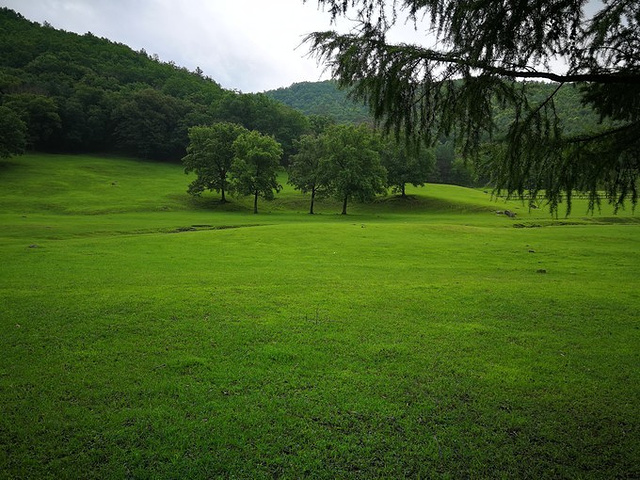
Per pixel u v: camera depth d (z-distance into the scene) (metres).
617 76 4.43
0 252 20.16
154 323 10.00
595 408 6.38
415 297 13.03
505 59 4.53
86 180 72.69
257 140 63.03
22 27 148.12
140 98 106.69
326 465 5.03
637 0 4.42
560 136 5.30
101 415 5.94
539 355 8.46
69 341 8.74
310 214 60.66
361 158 61.09
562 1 4.13
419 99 4.84
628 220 44.94
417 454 5.24
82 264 17.61
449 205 67.88
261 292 13.34
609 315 11.27
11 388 6.68
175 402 6.36
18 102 91.81
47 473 4.77
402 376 7.41
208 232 30.36
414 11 4.23
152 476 4.76
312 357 8.16
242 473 4.85
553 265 19.72
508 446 5.40
